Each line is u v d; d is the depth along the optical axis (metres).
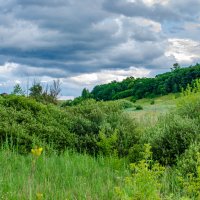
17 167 10.55
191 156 10.71
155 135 12.48
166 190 9.07
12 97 14.53
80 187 8.62
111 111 15.96
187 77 130.12
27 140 12.61
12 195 7.63
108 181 9.45
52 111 15.06
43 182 8.92
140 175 6.91
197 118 13.16
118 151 13.76
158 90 139.38
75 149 13.78
